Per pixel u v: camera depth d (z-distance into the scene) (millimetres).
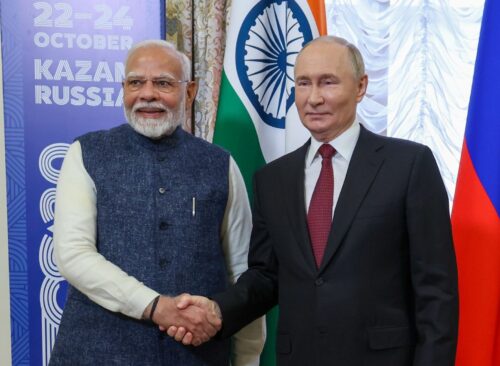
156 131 1596
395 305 1420
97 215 1590
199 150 1687
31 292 2006
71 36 2010
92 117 2029
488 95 1900
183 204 1591
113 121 2037
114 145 1631
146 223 1558
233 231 1733
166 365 1552
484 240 1870
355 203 1435
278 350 1504
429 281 1400
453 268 1424
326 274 1424
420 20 2389
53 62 2004
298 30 2123
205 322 1526
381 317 1397
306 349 1429
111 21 2021
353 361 1385
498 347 1895
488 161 1888
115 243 1550
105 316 1537
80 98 2021
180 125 1710
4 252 2115
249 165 2121
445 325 1364
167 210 1576
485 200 1879
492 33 1908
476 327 1875
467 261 1895
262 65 2158
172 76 1602
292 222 1507
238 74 2129
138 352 1529
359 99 1562
